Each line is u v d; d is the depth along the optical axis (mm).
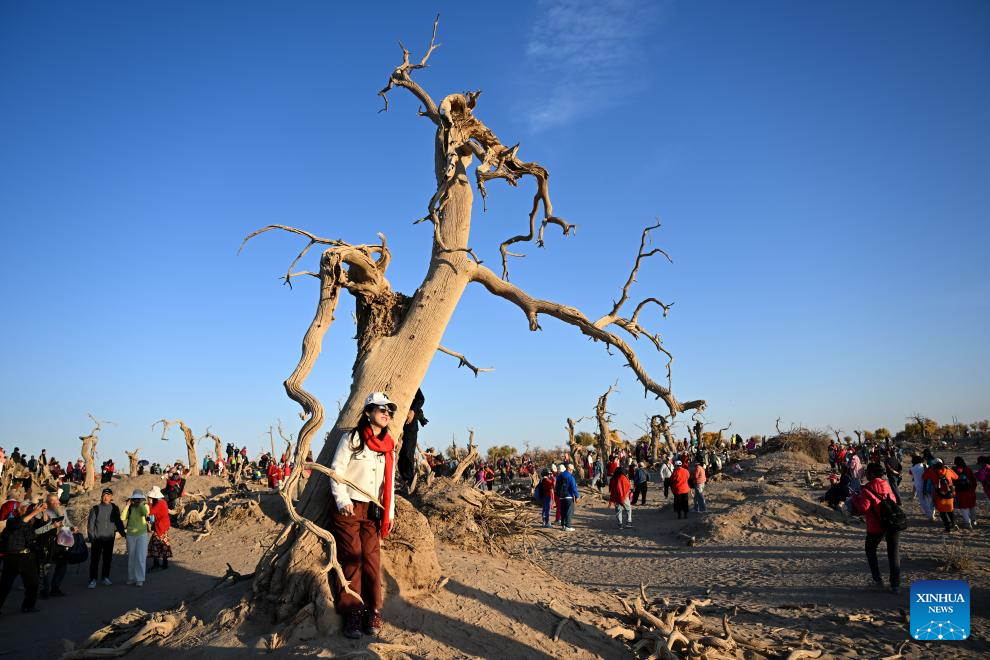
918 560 11492
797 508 17406
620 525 18781
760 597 9766
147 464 33906
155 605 9531
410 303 6875
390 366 6184
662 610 6961
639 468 24328
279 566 5148
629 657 5352
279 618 4879
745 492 24516
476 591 5840
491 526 8828
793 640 6867
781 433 45344
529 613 5637
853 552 12898
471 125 7461
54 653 7105
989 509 17859
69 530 10945
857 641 7066
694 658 5551
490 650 4852
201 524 16219
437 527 8453
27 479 28094
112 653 4922
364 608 4812
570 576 12703
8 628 8531
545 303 7016
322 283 6051
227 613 5066
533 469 37500
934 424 53000
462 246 6852
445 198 6812
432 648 4688
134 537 11422
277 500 17031
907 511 17891
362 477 5012
